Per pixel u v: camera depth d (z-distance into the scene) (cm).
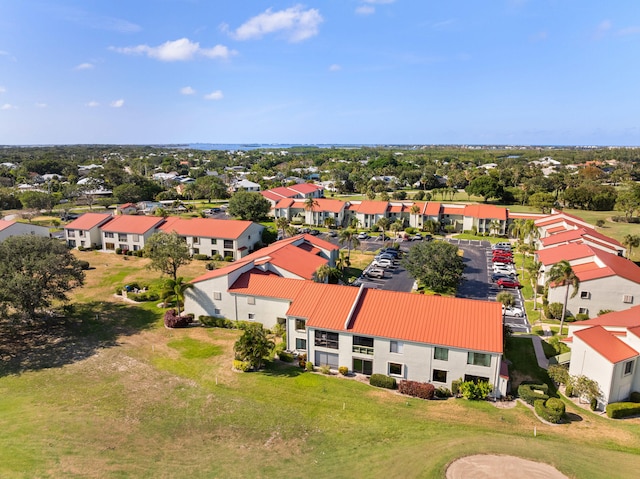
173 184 19025
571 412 3575
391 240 9931
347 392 3878
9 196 13600
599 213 12862
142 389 3938
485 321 4025
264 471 2812
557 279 4894
